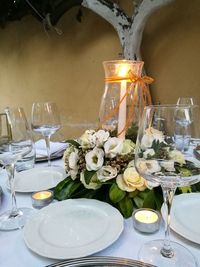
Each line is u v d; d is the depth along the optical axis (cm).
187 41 185
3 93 362
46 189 69
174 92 199
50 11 228
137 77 69
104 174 56
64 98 283
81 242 44
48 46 285
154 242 45
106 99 73
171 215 51
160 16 197
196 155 43
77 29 253
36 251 42
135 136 67
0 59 351
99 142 58
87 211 55
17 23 312
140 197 56
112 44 228
